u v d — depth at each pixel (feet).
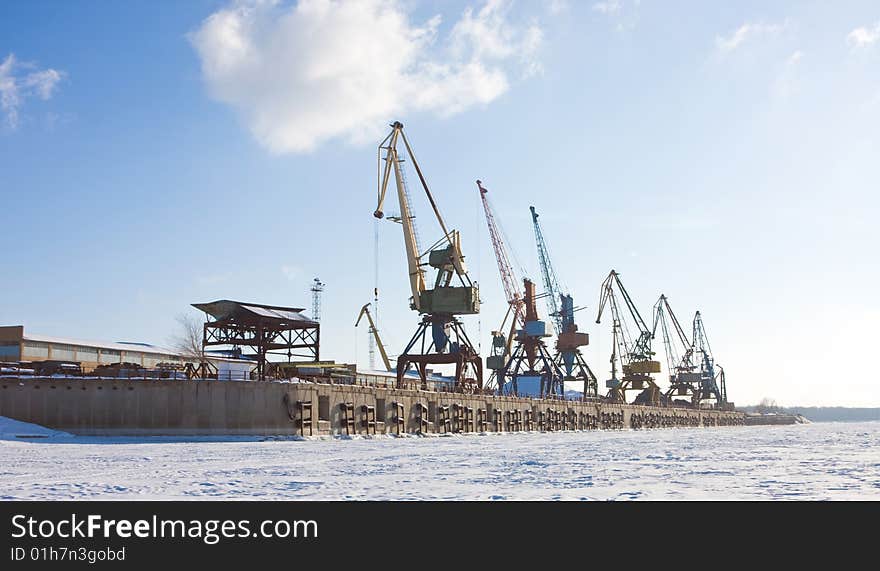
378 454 235.40
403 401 399.03
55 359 350.02
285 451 245.86
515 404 541.75
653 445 329.72
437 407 431.02
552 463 196.75
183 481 138.92
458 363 469.98
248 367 428.97
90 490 122.83
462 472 164.76
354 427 356.59
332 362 412.57
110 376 305.73
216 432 299.17
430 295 469.98
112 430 291.58
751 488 130.31
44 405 289.12
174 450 243.19
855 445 310.24
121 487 127.54
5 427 277.44
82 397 291.58
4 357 337.11
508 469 173.99
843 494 120.16
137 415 293.84
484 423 486.38
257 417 307.58
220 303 364.79
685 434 579.89
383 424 380.58
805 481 143.43
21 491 121.08
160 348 428.15
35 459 197.57
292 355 390.21
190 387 299.17
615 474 160.45
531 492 122.83
